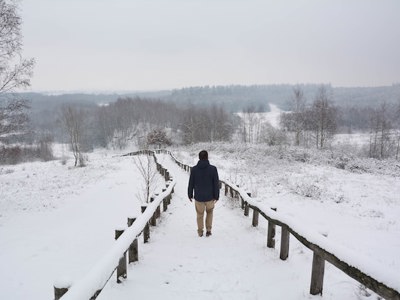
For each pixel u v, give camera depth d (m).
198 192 7.34
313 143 50.66
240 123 94.06
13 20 13.83
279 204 12.62
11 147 15.34
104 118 101.88
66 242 7.88
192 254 6.19
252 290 4.61
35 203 13.65
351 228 9.66
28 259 6.68
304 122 47.25
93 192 16.53
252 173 20.48
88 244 7.66
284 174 20.11
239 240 7.08
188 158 31.83
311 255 5.91
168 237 7.38
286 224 5.33
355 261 3.27
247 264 5.61
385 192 16.02
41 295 5.08
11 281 5.60
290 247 6.52
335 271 5.22
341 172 22.42
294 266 5.27
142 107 120.38
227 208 10.59
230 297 4.41
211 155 33.66
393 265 6.40
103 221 10.18
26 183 21.11
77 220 10.46
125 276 4.76
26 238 8.34
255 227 8.00
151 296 4.38
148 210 6.70
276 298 4.30
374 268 3.00
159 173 23.88
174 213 10.15
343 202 13.56
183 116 86.62
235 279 5.00
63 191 17.19
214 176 7.36
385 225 10.16
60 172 29.17
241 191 9.87
